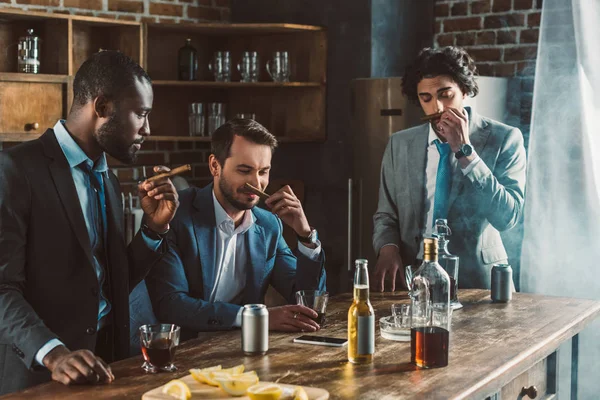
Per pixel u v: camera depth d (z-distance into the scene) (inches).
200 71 183.8
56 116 156.1
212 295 96.2
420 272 77.2
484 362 73.1
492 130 119.0
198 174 187.5
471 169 111.0
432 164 120.6
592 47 138.4
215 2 188.4
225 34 184.5
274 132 184.9
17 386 74.0
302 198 176.2
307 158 183.3
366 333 72.1
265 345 75.9
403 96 158.1
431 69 116.6
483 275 117.0
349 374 69.1
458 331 85.7
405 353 76.2
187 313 88.8
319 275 97.1
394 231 122.7
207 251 94.7
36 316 70.6
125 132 78.2
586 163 139.8
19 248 73.9
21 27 157.3
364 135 163.5
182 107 181.5
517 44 166.9
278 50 183.0
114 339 82.2
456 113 112.2
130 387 65.4
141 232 84.7
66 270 76.6
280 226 103.0
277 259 101.7
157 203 83.6
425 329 71.2
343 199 178.1
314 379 67.6
